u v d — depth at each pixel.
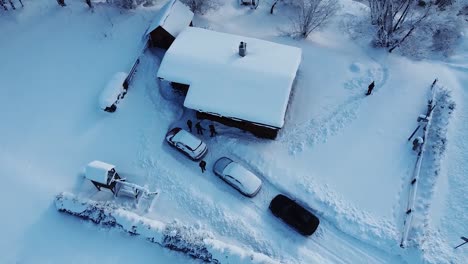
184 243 18.95
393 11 30.09
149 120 24.41
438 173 22.69
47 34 27.72
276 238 20.27
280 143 24.00
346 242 20.48
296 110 25.47
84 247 19.45
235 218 20.73
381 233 20.48
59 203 20.05
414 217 21.12
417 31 31.05
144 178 22.16
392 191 22.20
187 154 22.88
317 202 21.53
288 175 22.52
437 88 27.28
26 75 25.52
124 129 23.91
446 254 19.78
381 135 24.52
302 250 19.95
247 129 24.58
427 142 24.27
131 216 19.56
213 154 23.58
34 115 23.88
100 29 28.36
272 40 30.02
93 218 19.81
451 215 21.36
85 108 24.44
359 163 23.27
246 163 23.23
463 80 28.44
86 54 26.92
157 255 19.27
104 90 24.19
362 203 21.66
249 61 24.14
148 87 25.83
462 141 24.53
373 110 25.70
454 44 31.92
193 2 30.03
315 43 30.08
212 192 21.81
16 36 27.44
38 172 21.75
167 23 26.64
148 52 27.52
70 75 25.78
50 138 23.09
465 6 34.03
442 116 25.48
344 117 25.20
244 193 21.44
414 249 19.80
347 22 32.69
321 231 20.77
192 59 24.09
